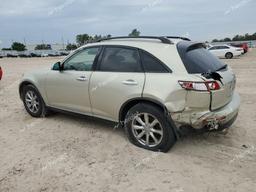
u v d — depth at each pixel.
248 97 8.37
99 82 5.13
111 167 4.32
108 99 5.05
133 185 3.85
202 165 4.32
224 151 4.77
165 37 4.93
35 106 6.60
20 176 4.14
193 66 4.38
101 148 4.96
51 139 5.42
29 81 6.46
